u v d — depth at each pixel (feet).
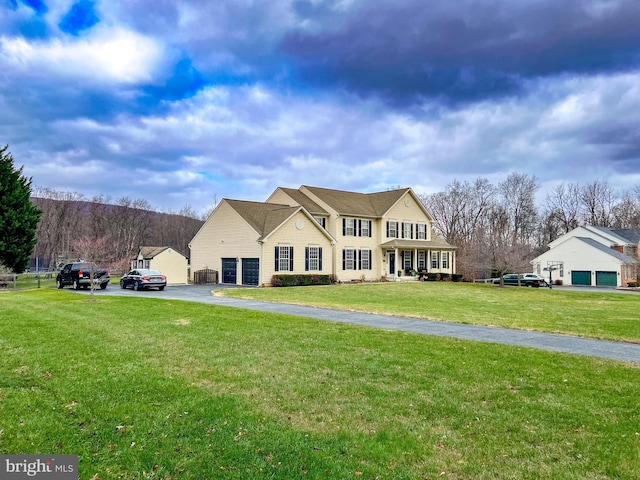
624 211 213.66
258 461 13.88
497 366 25.50
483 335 37.04
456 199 207.82
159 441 15.17
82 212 215.51
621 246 170.50
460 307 64.64
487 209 204.54
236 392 20.48
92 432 15.85
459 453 14.65
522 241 204.33
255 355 27.53
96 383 21.21
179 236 239.09
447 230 209.15
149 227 234.38
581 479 12.94
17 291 80.02
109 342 30.53
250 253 102.53
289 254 104.94
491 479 12.95
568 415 17.98
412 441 15.47
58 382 21.29
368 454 14.46
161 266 111.65
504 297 90.74
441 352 28.96
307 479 12.80
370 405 19.07
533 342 34.22
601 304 76.48
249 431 16.14
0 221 100.53
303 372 23.89
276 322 40.32
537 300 85.05
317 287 97.55
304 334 34.68
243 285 103.14
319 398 19.88
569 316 53.93
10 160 105.81
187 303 54.60
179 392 20.21
